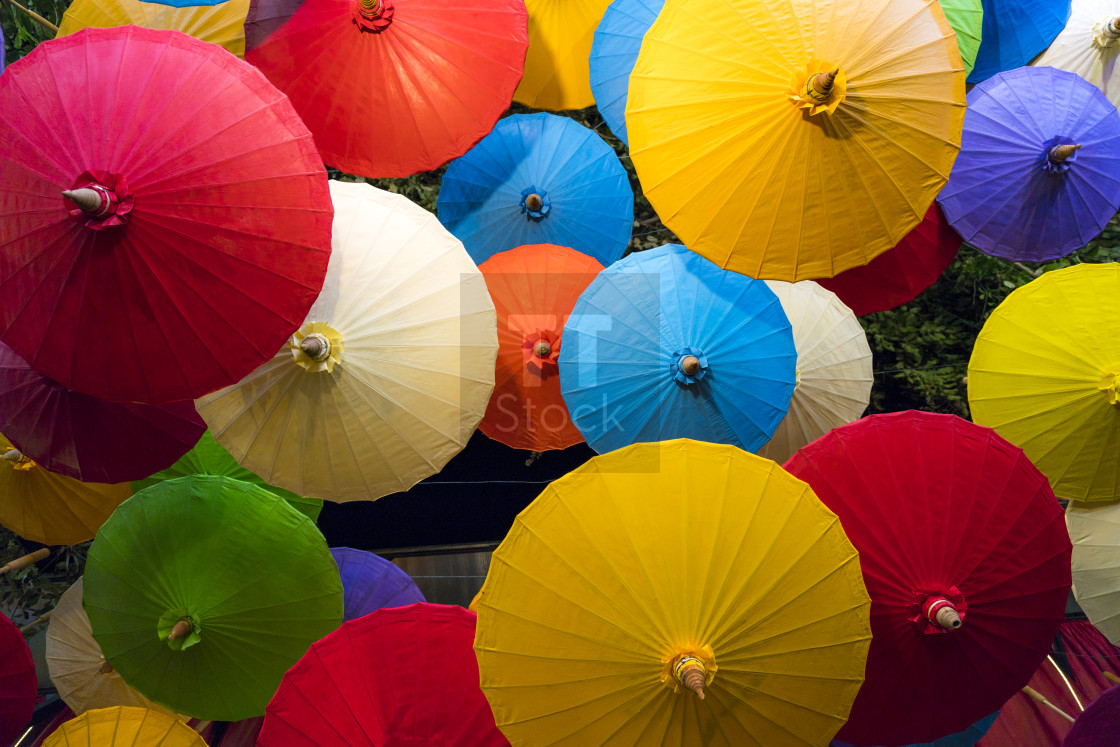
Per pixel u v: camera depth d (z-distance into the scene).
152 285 3.96
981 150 6.16
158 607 5.04
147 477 5.86
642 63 4.86
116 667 5.23
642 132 4.78
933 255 6.42
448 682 4.68
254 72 4.36
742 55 4.47
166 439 5.28
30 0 7.44
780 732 3.92
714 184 4.58
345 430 4.93
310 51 5.56
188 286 4.02
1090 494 5.67
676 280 5.31
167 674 5.12
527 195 6.93
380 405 4.91
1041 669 7.67
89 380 4.18
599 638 3.86
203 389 4.34
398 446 5.04
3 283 3.97
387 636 4.74
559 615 3.94
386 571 6.54
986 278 8.92
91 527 6.16
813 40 4.37
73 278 3.90
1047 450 5.59
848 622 4.04
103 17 5.86
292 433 4.95
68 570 8.04
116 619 5.11
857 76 4.35
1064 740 5.74
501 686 4.00
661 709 3.80
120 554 5.12
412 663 4.70
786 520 4.09
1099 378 5.34
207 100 4.09
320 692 4.55
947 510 4.51
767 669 3.85
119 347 4.09
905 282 6.46
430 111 5.67
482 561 8.70
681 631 3.79
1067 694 7.53
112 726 5.06
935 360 8.95
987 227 6.21
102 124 3.89
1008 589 4.55
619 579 3.88
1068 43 6.89
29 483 5.91
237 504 5.19
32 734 7.29
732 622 3.82
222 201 4.01
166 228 3.88
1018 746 7.35
